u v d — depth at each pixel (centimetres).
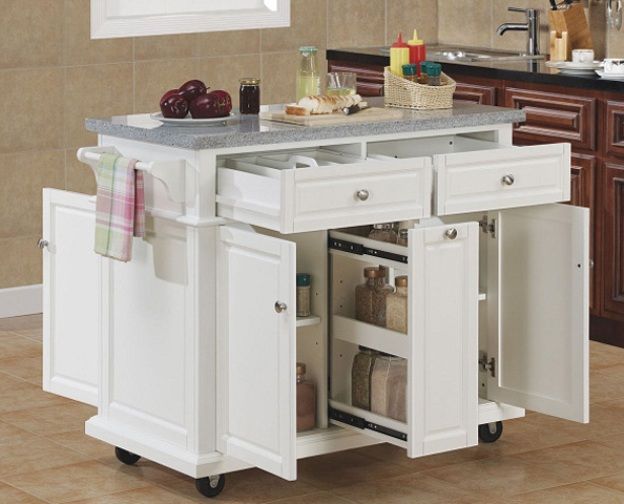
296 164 466
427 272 429
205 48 747
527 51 754
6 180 691
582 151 638
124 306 473
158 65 732
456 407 442
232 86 761
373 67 746
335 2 789
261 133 445
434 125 479
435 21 820
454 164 449
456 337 438
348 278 468
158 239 456
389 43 810
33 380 590
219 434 452
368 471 479
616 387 579
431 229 427
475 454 496
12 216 696
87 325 496
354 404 464
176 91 473
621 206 625
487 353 498
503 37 783
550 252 475
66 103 703
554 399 479
